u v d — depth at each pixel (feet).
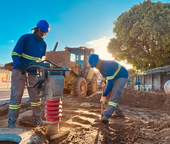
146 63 65.46
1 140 8.41
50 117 8.32
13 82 10.16
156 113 16.94
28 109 16.49
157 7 59.36
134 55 71.36
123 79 11.98
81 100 26.35
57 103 8.41
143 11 64.34
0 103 20.76
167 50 59.67
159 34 58.03
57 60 29.22
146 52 70.49
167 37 55.11
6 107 17.40
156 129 9.98
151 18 59.52
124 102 24.54
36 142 7.76
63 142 7.82
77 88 30.17
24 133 8.55
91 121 11.62
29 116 13.03
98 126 10.44
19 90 10.18
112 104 11.41
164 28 57.00
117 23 75.92
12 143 8.46
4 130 8.97
